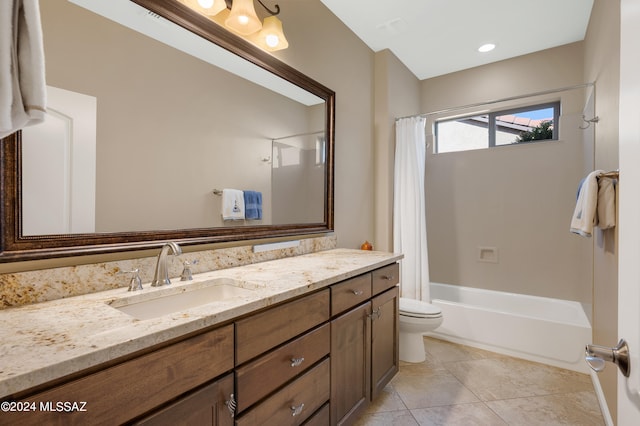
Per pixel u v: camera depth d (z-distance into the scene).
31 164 0.97
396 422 1.69
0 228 0.91
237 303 0.96
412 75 3.37
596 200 1.65
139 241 1.22
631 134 0.55
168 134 1.33
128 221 1.20
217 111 1.54
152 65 1.28
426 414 1.75
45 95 0.64
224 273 1.42
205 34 1.46
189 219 1.41
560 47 2.83
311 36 2.15
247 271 1.47
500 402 1.86
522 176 3.03
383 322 1.84
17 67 0.61
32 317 0.83
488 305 3.13
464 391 1.97
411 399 1.89
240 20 1.53
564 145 2.82
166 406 0.76
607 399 1.67
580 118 2.74
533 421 1.69
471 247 3.29
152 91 1.28
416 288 2.77
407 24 2.50
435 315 2.24
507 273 3.10
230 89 1.60
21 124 0.62
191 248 1.43
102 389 0.65
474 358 2.42
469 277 3.30
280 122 1.89
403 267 2.80
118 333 0.72
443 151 3.50
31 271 0.96
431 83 3.52
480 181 3.24
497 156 3.15
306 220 2.09
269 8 1.83
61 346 0.65
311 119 2.12
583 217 1.71
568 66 2.79
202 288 1.27
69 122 1.05
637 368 0.50
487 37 2.69
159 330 0.74
